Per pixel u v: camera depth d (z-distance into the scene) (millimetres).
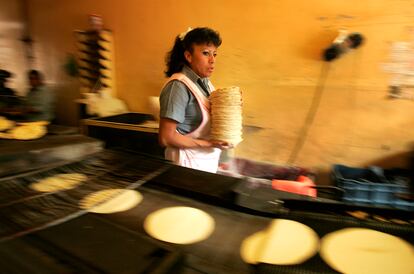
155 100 2295
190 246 574
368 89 1743
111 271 436
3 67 3219
